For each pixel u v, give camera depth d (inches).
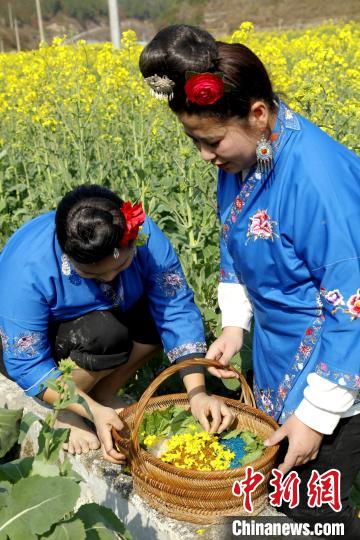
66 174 190.2
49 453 77.5
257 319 93.9
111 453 95.2
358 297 76.4
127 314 109.1
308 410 80.8
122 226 85.5
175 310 105.0
